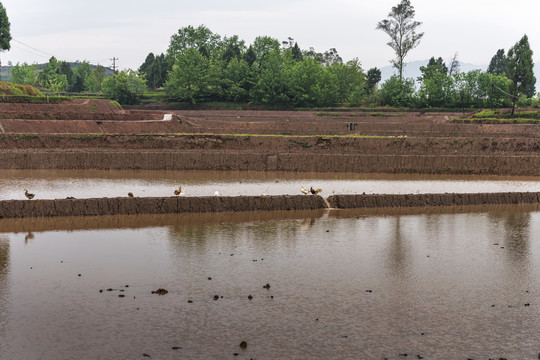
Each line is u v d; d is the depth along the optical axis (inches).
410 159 2546.8
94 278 998.4
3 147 2755.9
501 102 5782.5
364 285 985.5
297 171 2518.5
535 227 1462.8
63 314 836.0
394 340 763.4
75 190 1884.8
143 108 6328.7
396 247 1241.4
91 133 3070.9
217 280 996.6
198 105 6378.0
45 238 1256.8
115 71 7741.1
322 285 980.6
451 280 1020.5
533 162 2532.0
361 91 6496.1
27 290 934.4
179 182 2112.5
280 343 747.4
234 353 716.7
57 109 4148.6
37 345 733.9
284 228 1395.2
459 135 3597.4
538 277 1047.0
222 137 2960.1
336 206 1670.8
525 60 4552.2
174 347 730.2
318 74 6427.2
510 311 875.4
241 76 6569.9
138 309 857.5
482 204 1785.2
